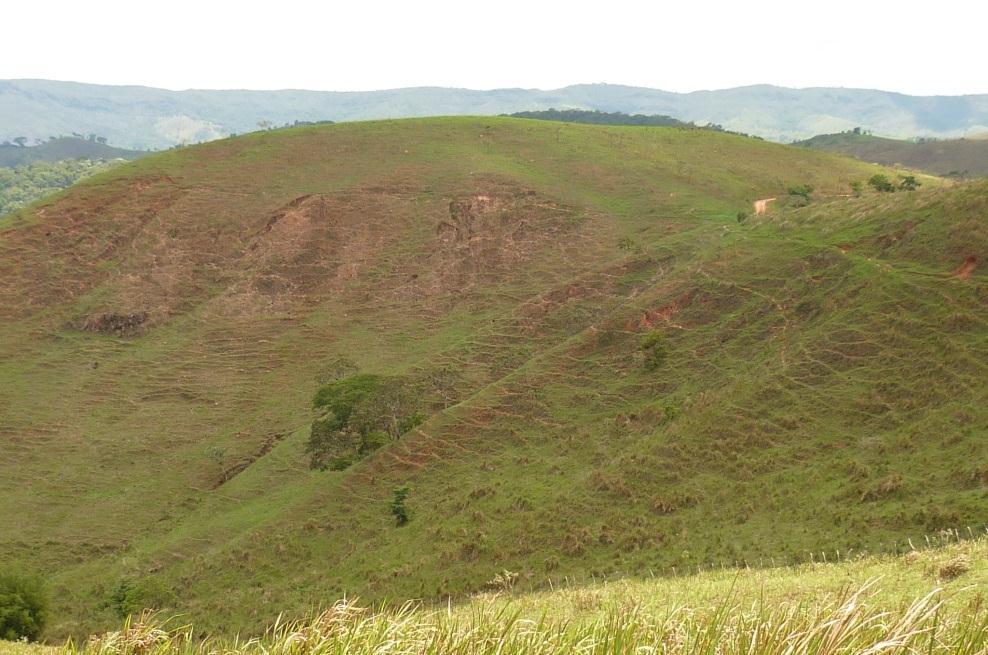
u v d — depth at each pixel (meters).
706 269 59.66
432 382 68.94
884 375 39.56
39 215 105.25
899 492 29.11
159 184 113.88
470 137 131.38
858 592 6.04
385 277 95.56
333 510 46.59
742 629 6.09
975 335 38.91
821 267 53.00
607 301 77.25
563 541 34.94
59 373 82.69
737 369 47.75
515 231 101.50
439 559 36.62
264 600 37.50
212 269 99.44
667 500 35.62
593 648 6.21
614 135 137.25
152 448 68.94
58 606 43.81
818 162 135.62
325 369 80.06
